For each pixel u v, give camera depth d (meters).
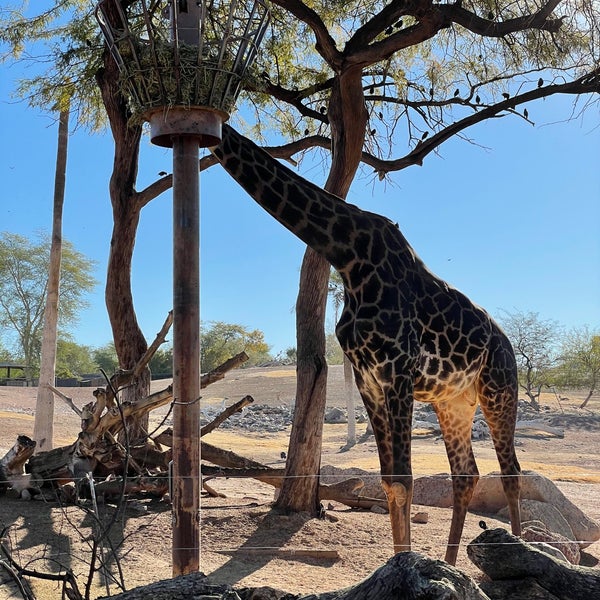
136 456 9.52
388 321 6.43
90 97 12.50
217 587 4.04
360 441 26.08
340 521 8.78
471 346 7.06
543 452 23.86
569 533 9.17
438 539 8.38
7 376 47.75
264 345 61.47
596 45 9.73
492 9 10.00
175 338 5.32
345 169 9.38
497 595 5.21
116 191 10.65
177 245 5.36
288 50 12.50
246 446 21.81
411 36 8.81
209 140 5.58
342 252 6.61
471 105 11.80
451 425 7.55
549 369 42.19
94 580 6.14
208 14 6.33
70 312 43.88
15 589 5.68
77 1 12.14
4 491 8.84
